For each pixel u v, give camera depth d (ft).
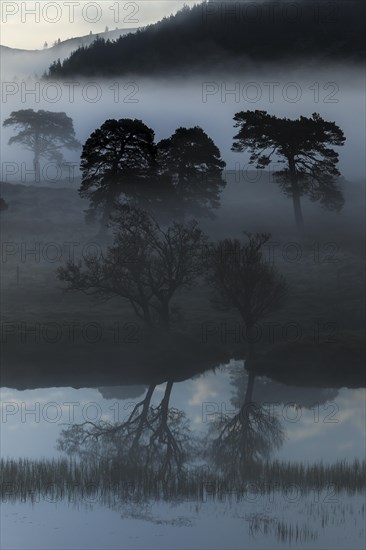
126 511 92.22
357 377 186.29
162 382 181.27
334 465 111.34
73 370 186.60
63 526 87.30
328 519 90.22
